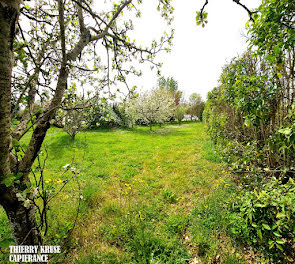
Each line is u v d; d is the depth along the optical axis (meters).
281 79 2.46
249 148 2.82
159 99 16.19
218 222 2.46
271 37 1.47
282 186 1.68
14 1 0.81
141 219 2.57
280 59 1.49
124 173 4.80
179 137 10.84
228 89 3.24
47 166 5.08
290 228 1.57
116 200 3.24
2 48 0.83
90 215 2.80
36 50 1.61
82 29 1.53
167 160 5.93
